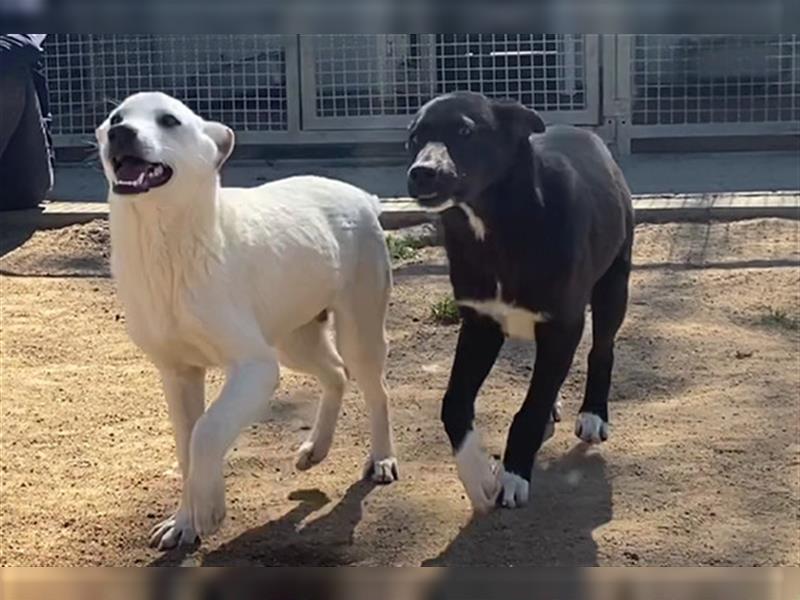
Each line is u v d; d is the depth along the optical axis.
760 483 5.48
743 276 8.54
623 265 5.95
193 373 5.03
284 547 5.04
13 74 9.81
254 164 11.80
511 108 5.07
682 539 5.01
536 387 5.31
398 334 7.66
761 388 6.56
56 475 5.73
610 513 5.25
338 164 11.73
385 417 5.62
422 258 9.16
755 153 11.67
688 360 7.02
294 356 5.50
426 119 5.04
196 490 4.56
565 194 5.23
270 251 4.97
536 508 5.29
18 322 8.05
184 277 4.69
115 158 4.59
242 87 11.89
